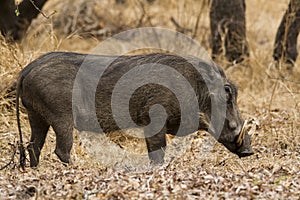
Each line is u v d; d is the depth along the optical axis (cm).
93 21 3909
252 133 2106
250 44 3281
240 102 2689
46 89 1827
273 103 2703
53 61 1850
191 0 3828
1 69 2405
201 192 1570
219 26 3062
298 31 3058
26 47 2722
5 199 1558
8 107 2344
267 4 4356
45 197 1544
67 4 3956
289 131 2311
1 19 2859
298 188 1620
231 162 1959
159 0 4462
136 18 3900
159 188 1598
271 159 1991
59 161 1973
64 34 3650
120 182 1641
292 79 2933
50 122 1853
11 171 1820
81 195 1555
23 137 2209
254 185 1622
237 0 3062
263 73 2975
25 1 2875
